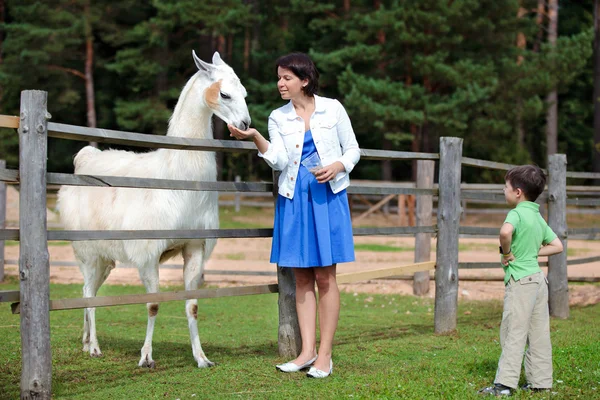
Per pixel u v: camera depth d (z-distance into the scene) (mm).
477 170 28344
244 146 4969
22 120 3932
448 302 6617
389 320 7547
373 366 5113
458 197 6664
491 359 5227
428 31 22109
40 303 3963
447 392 4258
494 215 24141
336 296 4844
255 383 4590
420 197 9047
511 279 4359
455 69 21891
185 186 4688
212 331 6832
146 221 5117
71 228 5961
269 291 5355
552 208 7805
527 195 4449
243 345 6047
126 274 10930
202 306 8609
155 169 5297
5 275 10453
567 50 22453
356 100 20766
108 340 6305
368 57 22281
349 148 4785
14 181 3986
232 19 24938
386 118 20953
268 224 21203
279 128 4770
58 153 31391
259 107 24516
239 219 22375
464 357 5398
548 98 26500
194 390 4434
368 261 12742
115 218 5344
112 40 28422
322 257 4586
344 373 4879
